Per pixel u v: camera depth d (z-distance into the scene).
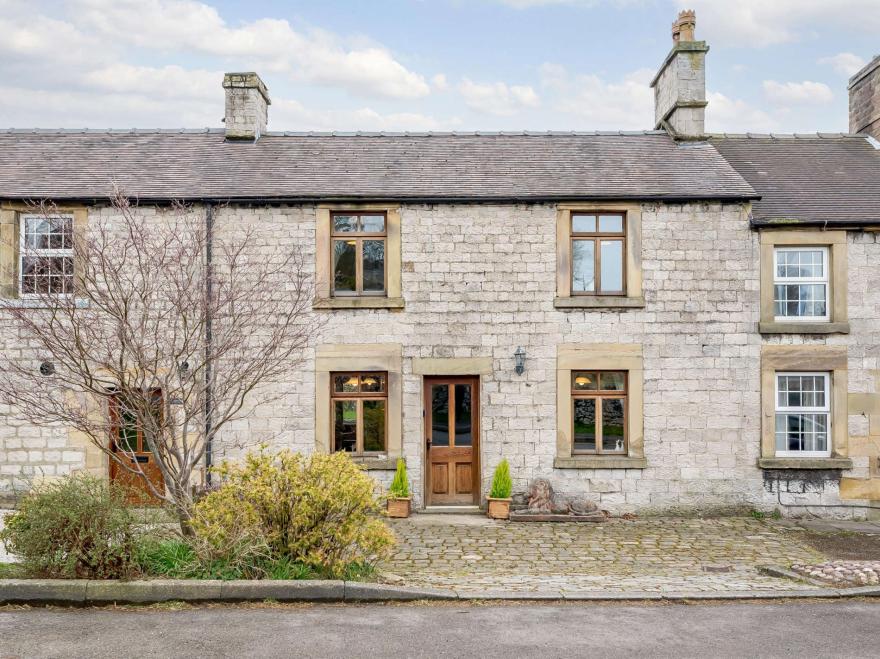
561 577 8.19
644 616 6.83
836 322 11.87
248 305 9.91
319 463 7.86
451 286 11.94
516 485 11.84
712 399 11.88
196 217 11.67
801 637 6.27
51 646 5.84
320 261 11.88
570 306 11.88
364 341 11.89
